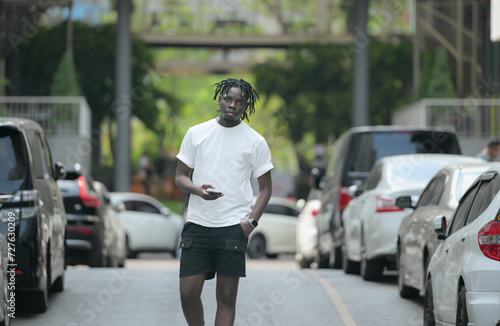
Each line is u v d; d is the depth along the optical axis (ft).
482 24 184.24
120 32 187.52
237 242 42.39
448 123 160.86
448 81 185.88
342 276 88.02
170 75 286.66
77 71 230.89
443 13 207.21
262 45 253.44
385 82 234.99
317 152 244.22
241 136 42.96
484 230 42.06
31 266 56.70
